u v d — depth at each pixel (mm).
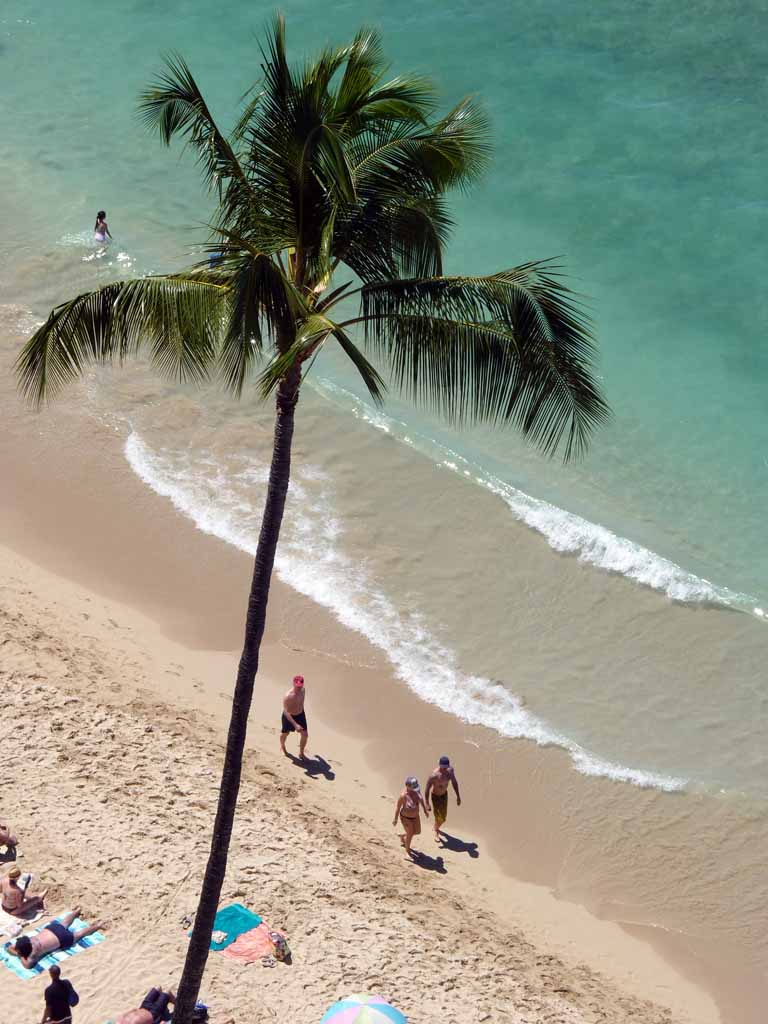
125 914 16469
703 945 18797
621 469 28734
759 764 21766
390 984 16172
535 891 19625
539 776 21609
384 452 28906
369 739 22172
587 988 17297
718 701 23016
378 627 24500
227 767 13031
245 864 17906
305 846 18703
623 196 39281
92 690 21188
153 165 40250
